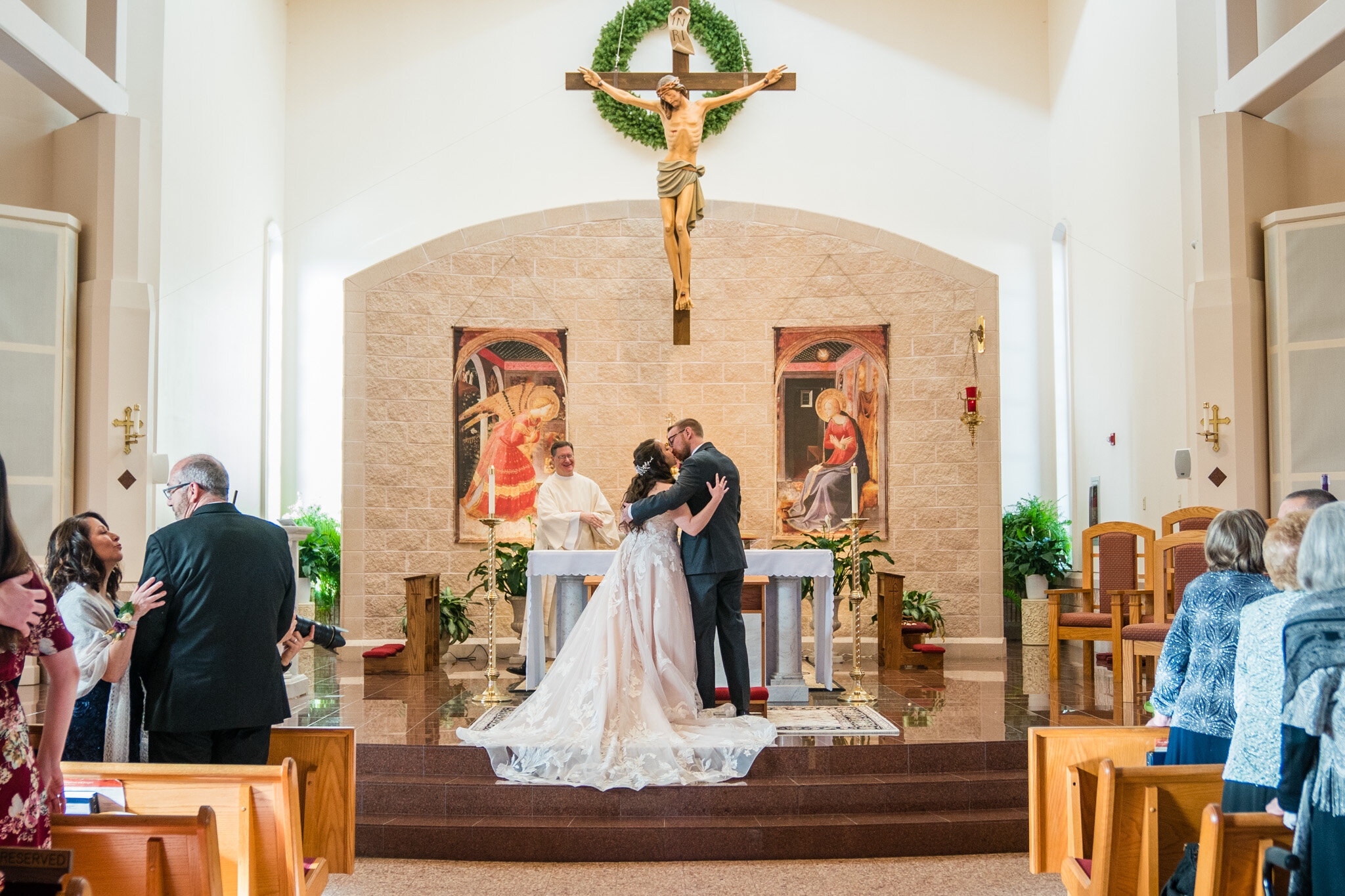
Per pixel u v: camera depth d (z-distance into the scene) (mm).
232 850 2896
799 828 4590
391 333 9891
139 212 8047
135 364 7867
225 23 10211
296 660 9359
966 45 12078
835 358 10055
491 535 6699
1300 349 7367
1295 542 2773
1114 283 10016
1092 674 8227
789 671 6531
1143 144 9227
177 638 3490
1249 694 2809
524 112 12016
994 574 9758
